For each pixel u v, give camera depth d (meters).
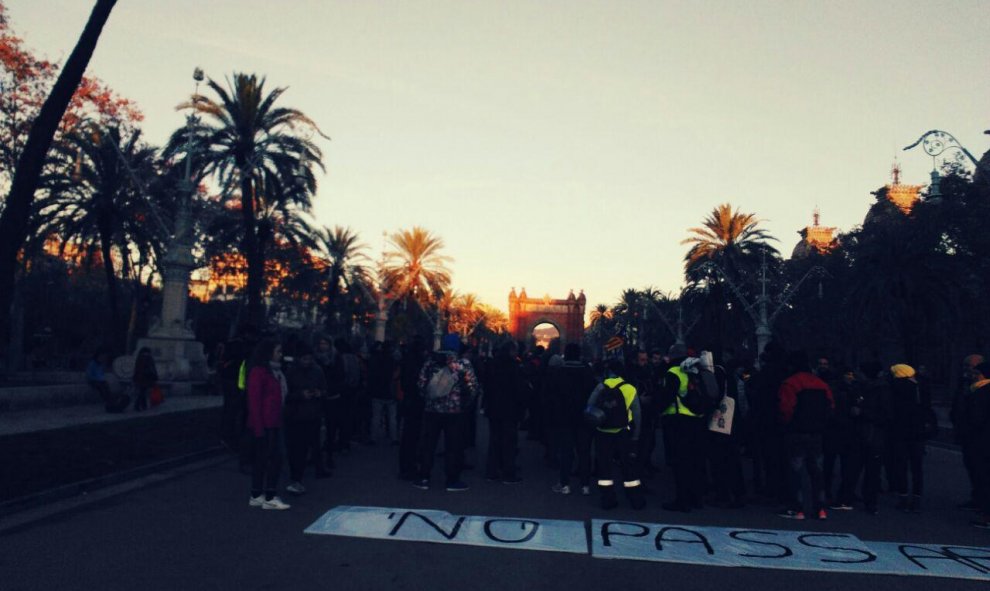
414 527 7.07
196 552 5.98
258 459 7.90
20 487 7.82
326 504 8.12
